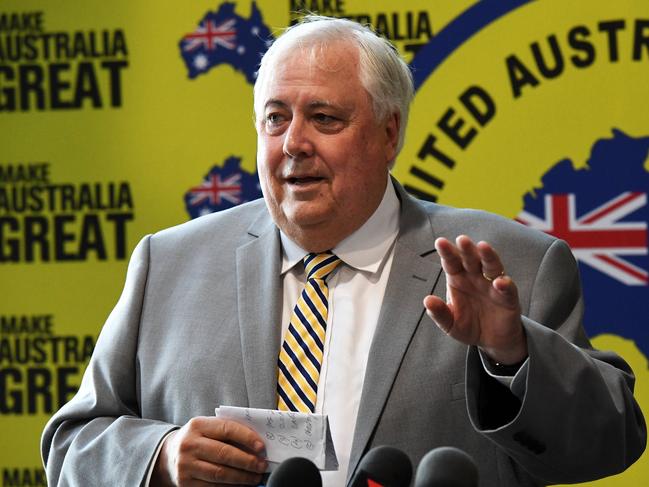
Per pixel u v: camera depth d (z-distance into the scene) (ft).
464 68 14.69
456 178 14.69
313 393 8.80
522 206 14.60
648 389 14.32
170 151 15.19
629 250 14.42
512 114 14.61
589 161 14.51
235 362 9.00
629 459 8.79
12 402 15.30
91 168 15.29
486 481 8.59
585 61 14.51
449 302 7.42
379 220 9.41
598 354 8.98
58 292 15.33
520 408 7.63
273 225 9.71
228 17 15.11
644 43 14.42
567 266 9.26
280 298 9.27
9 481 15.26
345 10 14.89
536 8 14.57
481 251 7.02
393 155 9.62
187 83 15.17
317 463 7.88
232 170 15.11
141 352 9.45
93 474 8.86
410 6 14.76
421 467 5.64
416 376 8.70
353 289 9.23
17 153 15.38
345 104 8.95
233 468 8.08
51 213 15.34
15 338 15.35
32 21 15.37
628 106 14.44
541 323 8.85
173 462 8.26
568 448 7.93
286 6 15.02
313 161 8.93
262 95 9.13
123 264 15.26
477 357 7.73
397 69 9.41
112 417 9.40
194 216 15.15
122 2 15.24
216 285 9.49
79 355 15.29
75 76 15.30
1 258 15.39
